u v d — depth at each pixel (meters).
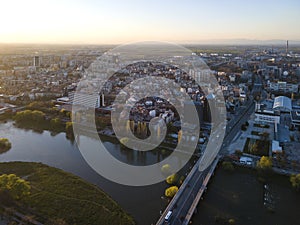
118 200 129.88
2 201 120.31
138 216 119.00
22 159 173.12
